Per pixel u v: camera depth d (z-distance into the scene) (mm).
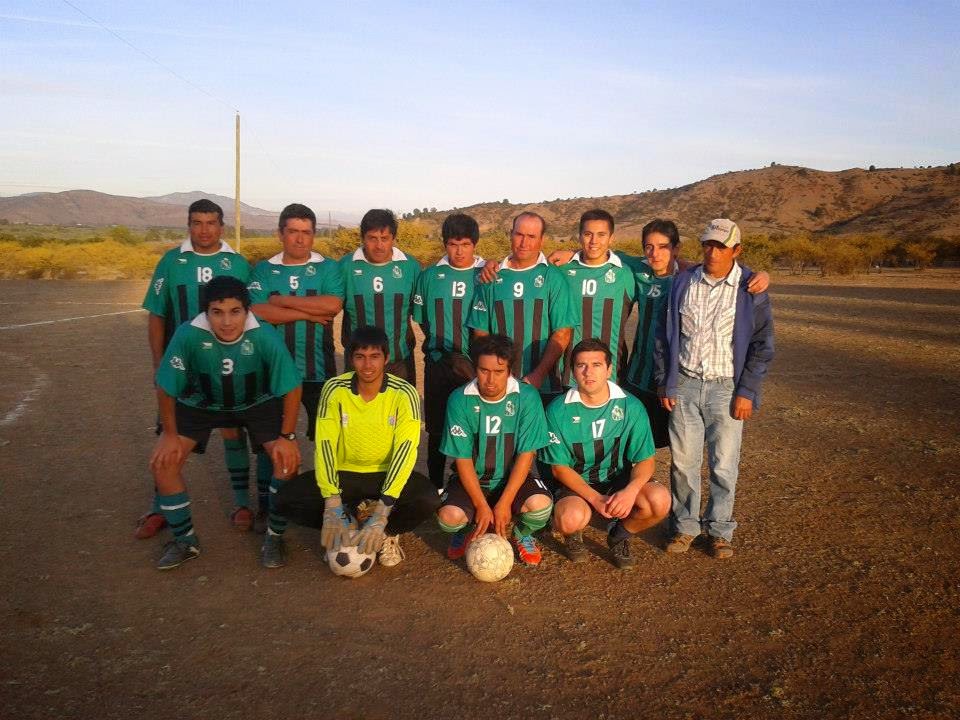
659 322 4527
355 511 4336
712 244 4148
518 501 4285
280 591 3914
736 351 4250
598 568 4281
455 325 5105
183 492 4152
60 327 16047
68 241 66125
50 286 29719
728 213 127250
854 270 42781
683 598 3869
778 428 7422
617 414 4242
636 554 4492
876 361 11883
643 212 139250
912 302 23875
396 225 5020
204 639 3377
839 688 3039
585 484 4316
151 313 4793
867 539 4598
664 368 4461
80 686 2971
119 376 10258
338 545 3949
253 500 5363
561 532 4355
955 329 16281
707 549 4512
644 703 2938
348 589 3957
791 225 116812
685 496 4461
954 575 4078
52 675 3045
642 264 5020
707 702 2945
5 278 35125
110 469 5930
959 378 10266
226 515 5066
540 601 3842
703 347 4293
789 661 3244
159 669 3113
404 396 4109
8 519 4809
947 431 7219
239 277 4820
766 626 3557
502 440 4266
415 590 3963
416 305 5234
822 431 7277
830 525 4840
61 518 4855
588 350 4102
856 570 4160
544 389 4969
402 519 4230
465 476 4246
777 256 48688
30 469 5879
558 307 4824
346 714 2824
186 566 4199
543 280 4836
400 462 4059
